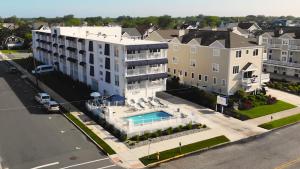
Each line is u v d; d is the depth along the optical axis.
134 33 128.38
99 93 63.31
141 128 46.84
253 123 53.75
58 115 55.19
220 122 53.69
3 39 163.75
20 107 59.28
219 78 68.56
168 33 87.62
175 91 71.38
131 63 58.94
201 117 55.91
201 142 45.09
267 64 95.06
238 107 60.91
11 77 85.69
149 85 63.00
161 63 62.75
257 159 40.50
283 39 91.75
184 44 76.38
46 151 40.94
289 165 39.09
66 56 85.50
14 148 41.69
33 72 90.56
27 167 36.69
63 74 86.75
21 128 48.75
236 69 67.31
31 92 70.31
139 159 39.44
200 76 73.56
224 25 135.38
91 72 71.94
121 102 59.44
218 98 58.66
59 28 87.88
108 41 64.75
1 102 62.44
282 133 49.59
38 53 113.00
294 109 62.00
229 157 40.84
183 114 53.97
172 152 41.53
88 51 71.88
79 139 45.06
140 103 60.19
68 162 38.09
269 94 71.75
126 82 59.53
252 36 95.75
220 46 67.00
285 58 92.38
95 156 39.94
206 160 39.84
